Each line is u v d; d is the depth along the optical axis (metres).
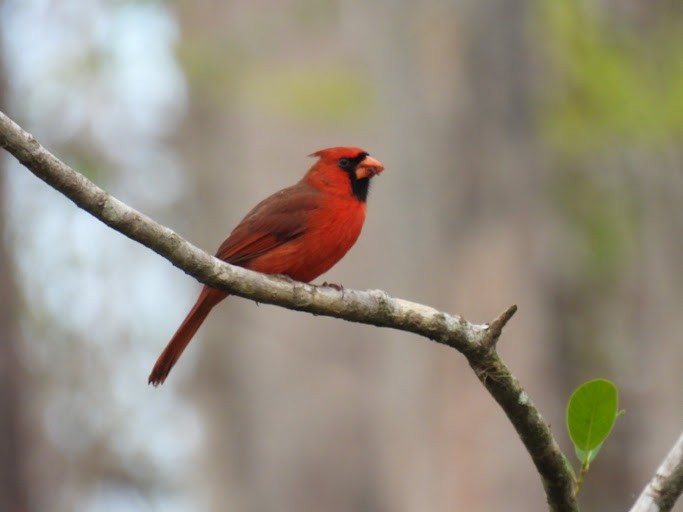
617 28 16.16
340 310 5.64
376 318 5.68
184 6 14.96
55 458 15.70
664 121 15.32
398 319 5.63
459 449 13.66
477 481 13.56
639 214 17.17
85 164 14.83
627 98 15.27
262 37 14.73
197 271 5.48
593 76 15.18
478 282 14.13
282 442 15.31
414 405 13.93
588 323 17.55
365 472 15.00
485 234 14.23
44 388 15.55
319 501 15.20
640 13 16.34
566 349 17.39
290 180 15.10
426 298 14.24
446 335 5.43
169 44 15.02
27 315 15.22
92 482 15.98
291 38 14.67
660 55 16.03
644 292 17.39
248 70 14.70
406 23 14.36
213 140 15.62
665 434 17.00
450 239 14.29
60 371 15.65
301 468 15.24
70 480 15.84
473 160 14.33
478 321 14.07
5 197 14.73
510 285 14.13
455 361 13.80
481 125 14.38
